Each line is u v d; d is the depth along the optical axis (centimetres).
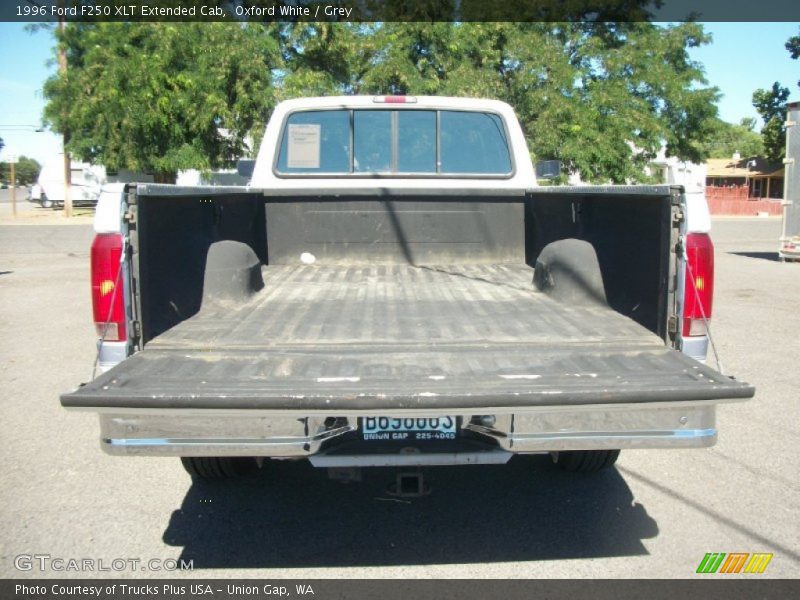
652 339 328
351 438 295
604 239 397
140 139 1891
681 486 436
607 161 1703
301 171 547
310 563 350
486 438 296
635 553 356
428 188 516
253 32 1800
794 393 615
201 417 276
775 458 478
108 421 279
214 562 350
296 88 1767
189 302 376
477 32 1745
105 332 310
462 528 385
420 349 318
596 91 1752
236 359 308
